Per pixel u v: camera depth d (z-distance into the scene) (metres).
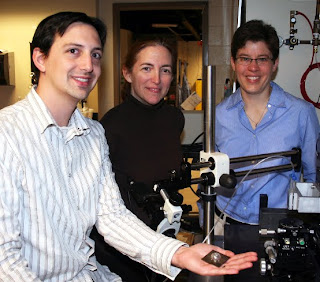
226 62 3.35
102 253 1.44
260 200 1.37
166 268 1.01
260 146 1.61
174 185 1.02
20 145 0.92
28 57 3.50
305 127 1.58
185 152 1.74
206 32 3.38
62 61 0.98
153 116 1.53
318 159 1.33
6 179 0.86
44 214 0.93
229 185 1.00
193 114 3.47
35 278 0.85
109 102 3.58
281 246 1.05
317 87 2.12
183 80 3.87
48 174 0.95
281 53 2.12
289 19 2.09
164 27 4.41
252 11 2.11
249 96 1.62
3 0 3.45
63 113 1.06
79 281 1.03
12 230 0.86
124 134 1.44
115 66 3.54
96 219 1.15
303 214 1.21
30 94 1.02
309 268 1.04
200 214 1.45
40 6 3.44
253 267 1.09
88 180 1.10
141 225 1.14
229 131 1.68
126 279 1.44
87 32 1.00
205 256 0.96
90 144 1.16
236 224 1.52
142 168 1.44
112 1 3.46
